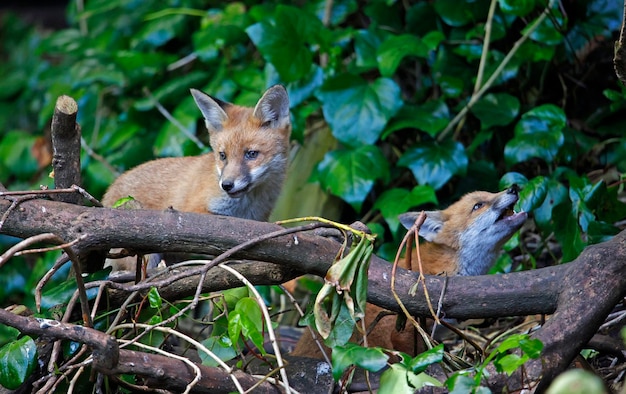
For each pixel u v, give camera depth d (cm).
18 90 1944
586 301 696
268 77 1291
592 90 1275
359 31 1289
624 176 1012
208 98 1160
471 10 1273
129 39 1606
